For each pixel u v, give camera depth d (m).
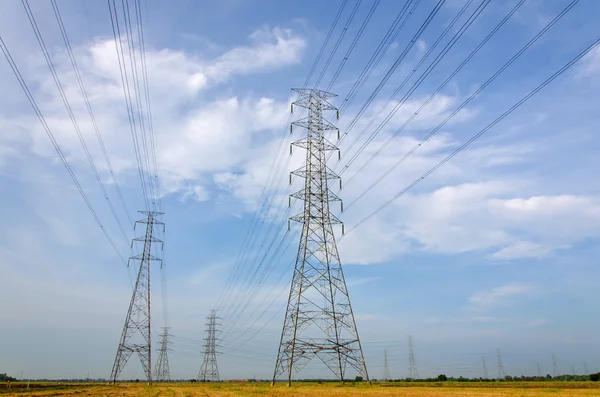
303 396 44.97
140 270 105.12
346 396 44.25
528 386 73.62
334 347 66.50
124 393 62.75
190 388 81.81
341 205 71.00
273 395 47.09
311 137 73.50
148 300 104.25
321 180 72.12
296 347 65.94
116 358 99.81
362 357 67.50
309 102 74.50
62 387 87.06
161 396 53.22
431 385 76.50
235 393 57.09
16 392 65.00
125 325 102.06
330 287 68.19
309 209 70.81
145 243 106.38
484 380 120.06
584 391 52.22
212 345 139.38
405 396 43.72
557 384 84.25
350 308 68.12
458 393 48.41
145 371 100.56
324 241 69.81
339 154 73.44
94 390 73.44
